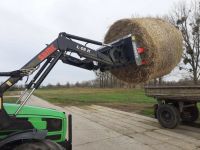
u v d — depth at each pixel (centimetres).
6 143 212
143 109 789
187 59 1317
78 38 264
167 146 375
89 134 465
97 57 268
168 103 512
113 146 384
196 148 363
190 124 538
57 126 254
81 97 1501
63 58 264
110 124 562
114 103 1036
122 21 316
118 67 280
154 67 291
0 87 233
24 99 239
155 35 298
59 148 217
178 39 333
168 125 498
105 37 327
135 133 466
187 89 465
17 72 236
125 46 276
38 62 248
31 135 214
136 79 297
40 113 246
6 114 227
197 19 1395
